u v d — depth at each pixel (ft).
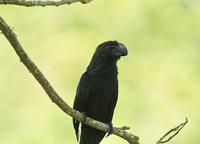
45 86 25.44
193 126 51.11
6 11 54.95
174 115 51.83
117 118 50.44
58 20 54.90
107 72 32.73
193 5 57.00
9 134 49.44
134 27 55.06
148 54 54.39
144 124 50.65
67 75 53.21
